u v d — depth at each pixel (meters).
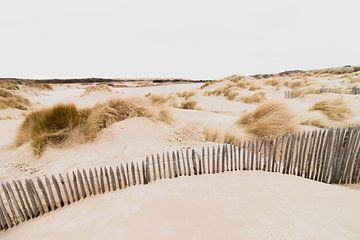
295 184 3.39
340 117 6.82
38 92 29.47
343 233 2.27
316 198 2.97
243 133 5.73
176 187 3.28
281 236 2.19
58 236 2.54
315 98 10.80
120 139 5.37
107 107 6.07
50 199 3.57
